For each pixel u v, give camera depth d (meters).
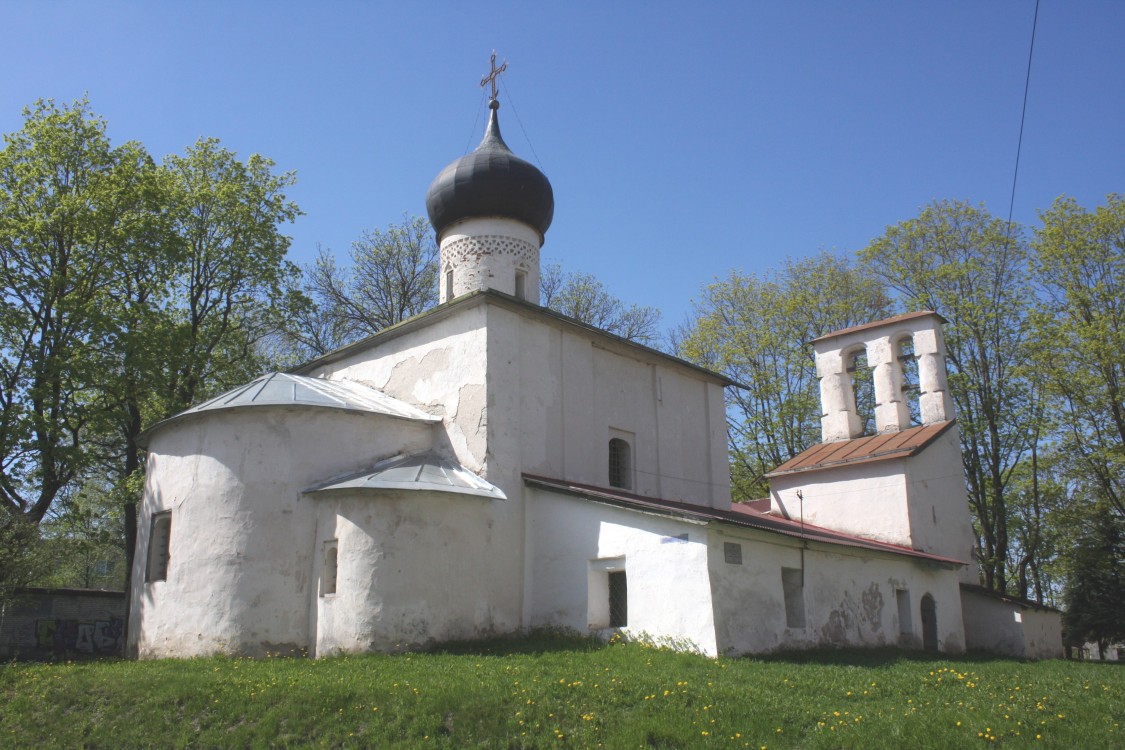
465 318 19.11
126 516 25.98
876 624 19.78
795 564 17.42
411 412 19.02
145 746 10.68
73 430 24.19
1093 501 31.19
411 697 11.04
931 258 33.62
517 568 17.70
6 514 19.53
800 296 36.22
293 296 28.30
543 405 19.45
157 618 16.75
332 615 15.74
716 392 25.52
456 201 23.30
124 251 23.75
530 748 9.86
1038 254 31.03
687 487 23.52
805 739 9.79
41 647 25.09
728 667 13.39
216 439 17.02
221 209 26.94
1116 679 16.03
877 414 27.62
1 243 22.86
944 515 25.61
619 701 10.93
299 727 10.64
